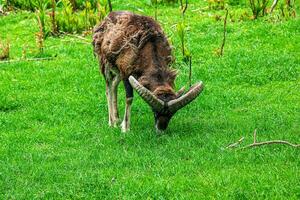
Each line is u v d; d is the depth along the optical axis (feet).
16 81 60.95
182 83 58.39
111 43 46.78
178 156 42.16
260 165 39.73
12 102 55.98
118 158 42.45
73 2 82.79
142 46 45.78
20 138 48.16
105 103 55.26
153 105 43.52
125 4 81.20
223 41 64.59
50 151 45.39
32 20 79.66
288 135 44.80
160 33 46.62
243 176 37.76
